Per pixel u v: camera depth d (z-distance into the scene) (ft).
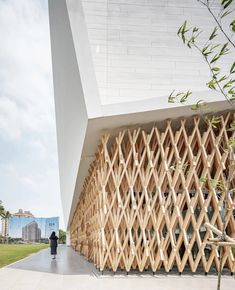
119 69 39.63
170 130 39.09
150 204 37.42
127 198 37.35
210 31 41.65
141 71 39.83
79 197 87.92
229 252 36.01
